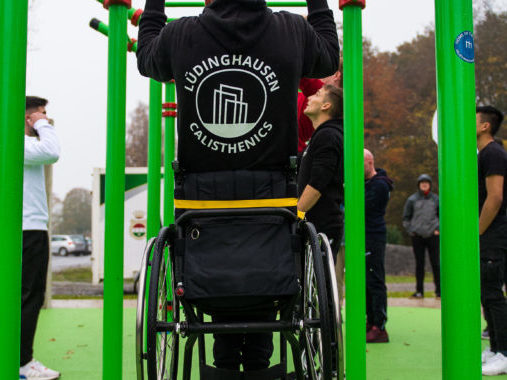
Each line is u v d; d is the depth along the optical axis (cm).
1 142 170
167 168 438
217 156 198
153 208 364
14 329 170
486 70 2489
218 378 236
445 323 189
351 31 223
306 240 204
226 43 197
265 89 198
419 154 2930
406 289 1081
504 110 2514
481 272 385
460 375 185
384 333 491
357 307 220
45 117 358
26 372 356
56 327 560
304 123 397
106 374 240
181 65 199
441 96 193
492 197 374
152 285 181
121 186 244
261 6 203
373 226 491
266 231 195
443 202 192
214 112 198
